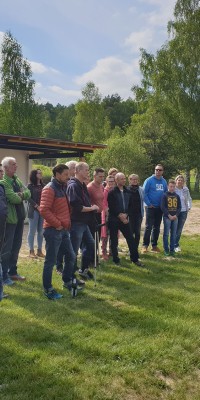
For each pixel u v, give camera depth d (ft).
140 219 23.81
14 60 111.55
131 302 16.12
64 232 16.80
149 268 22.20
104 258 23.85
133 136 98.07
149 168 90.43
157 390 9.85
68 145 40.91
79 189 18.11
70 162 20.89
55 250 16.19
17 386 9.70
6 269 18.01
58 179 16.26
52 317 14.12
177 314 14.78
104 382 10.05
